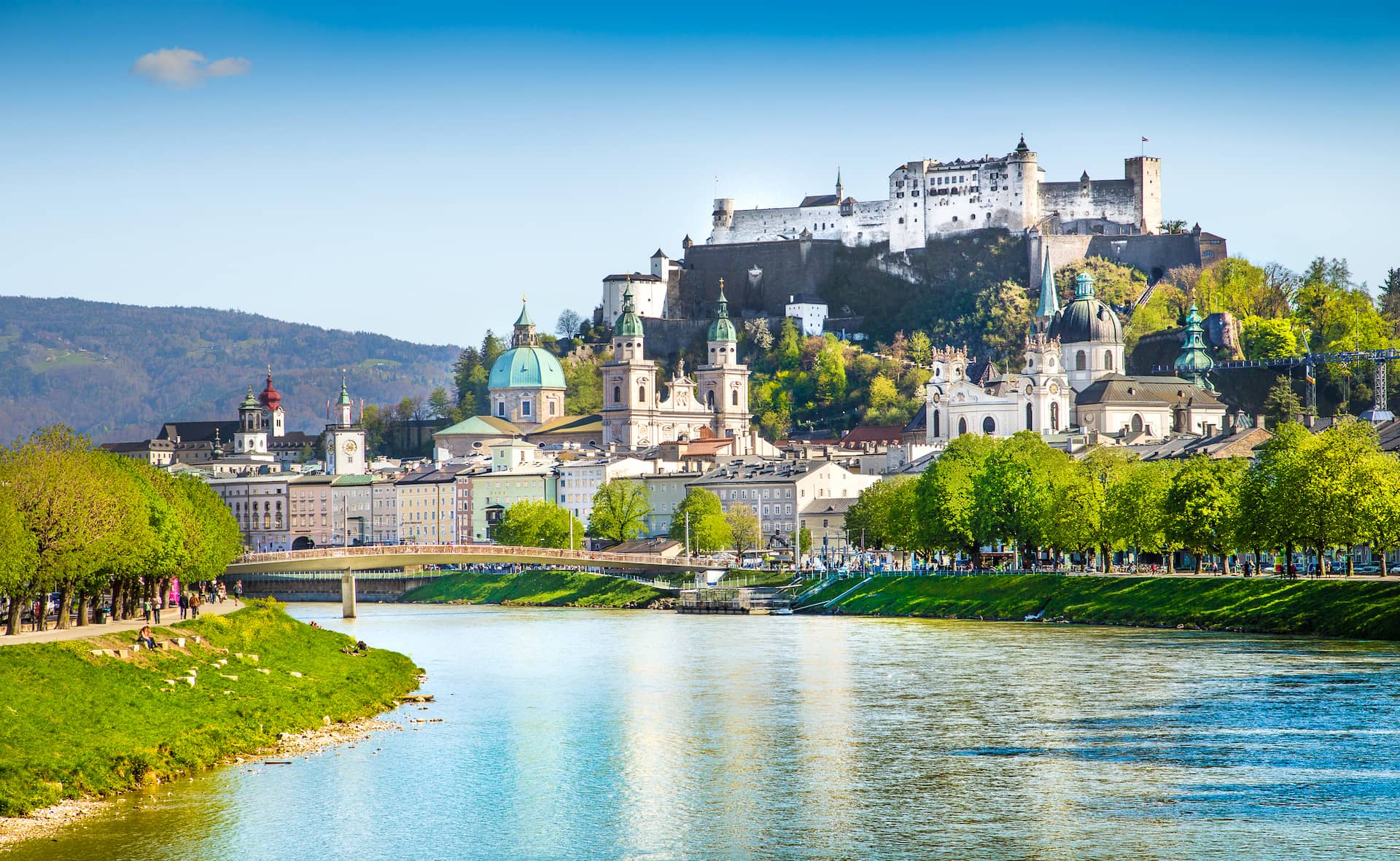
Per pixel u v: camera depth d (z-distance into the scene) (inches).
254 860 4778.5
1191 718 6673.2
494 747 6343.5
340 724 6781.5
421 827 5137.8
